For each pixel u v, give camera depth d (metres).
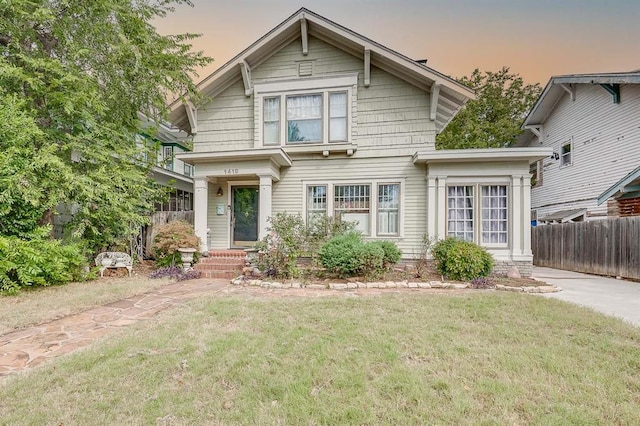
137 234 9.20
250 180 10.33
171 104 9.96
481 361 3.15
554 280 8.42
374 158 9.48
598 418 2.28
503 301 5.38
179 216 11.00
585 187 12.60
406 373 2.89
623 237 8.59
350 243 7.59
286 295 6.03
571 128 13.47
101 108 7.86
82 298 5.66
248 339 3.66
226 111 10.27
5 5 6.84
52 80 7.35
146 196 9.48
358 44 9.05
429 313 4.72
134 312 5.02
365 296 5.85
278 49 9.94
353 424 2.22
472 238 8.66
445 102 9.63
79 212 8.08
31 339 3.86
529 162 8.48
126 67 8.74
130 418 2.27
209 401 2.48
